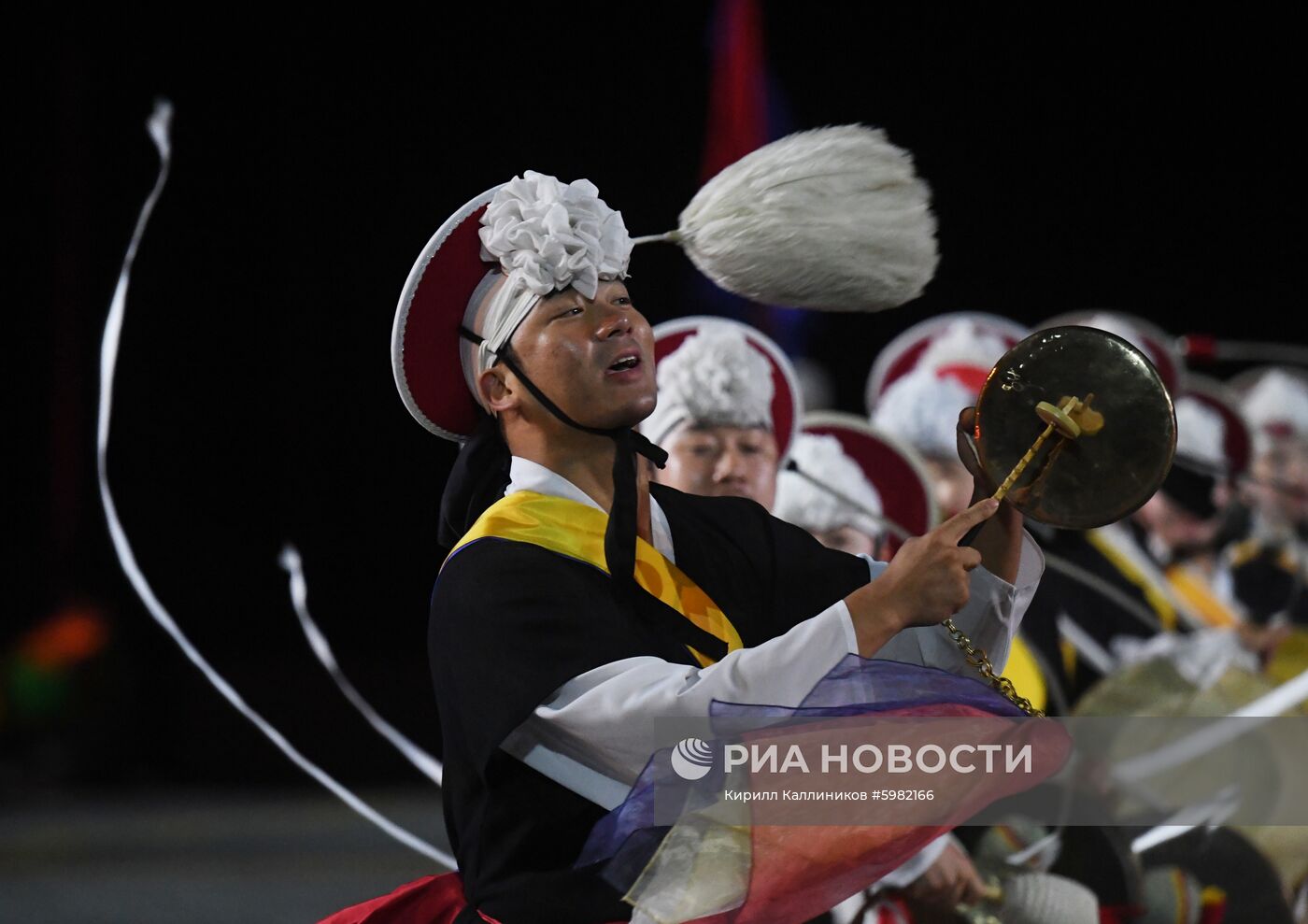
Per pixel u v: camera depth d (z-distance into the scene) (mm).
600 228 10359
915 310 50469
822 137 10578
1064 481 9578
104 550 51562
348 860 36062
